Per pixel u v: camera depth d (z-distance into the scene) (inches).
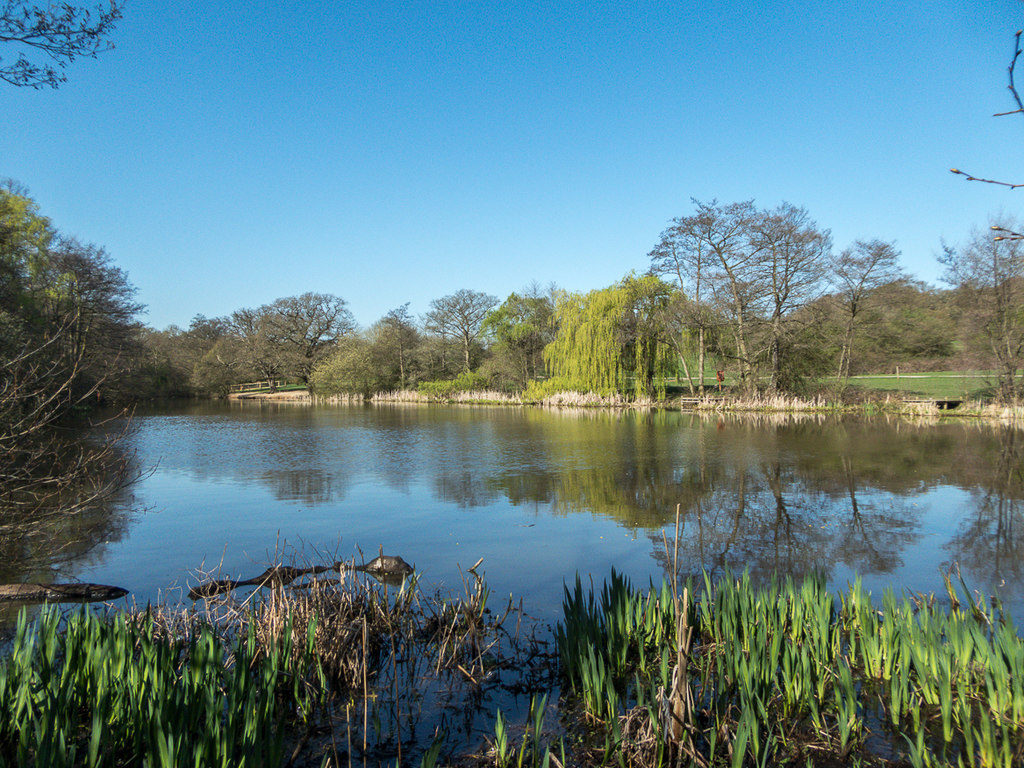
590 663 179.8
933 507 450.6
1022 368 1125.7
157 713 140.5
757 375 1397.6
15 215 1050.1
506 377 1993.1
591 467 634.8
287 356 2500.0
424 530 397.7
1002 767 142.6
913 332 1665.8
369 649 222.5
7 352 566.3
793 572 310.2
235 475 609.3
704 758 158.2
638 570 315.0
